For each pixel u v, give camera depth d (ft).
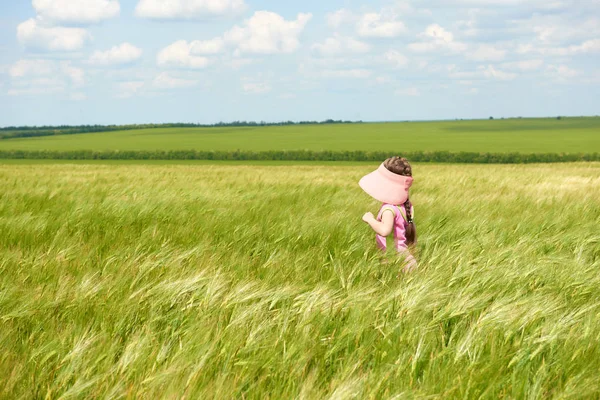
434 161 273.13
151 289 10.72
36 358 8.46
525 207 26.71
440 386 7.80
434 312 10.16
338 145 366.84
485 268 12.54
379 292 11.62
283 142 401.90
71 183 37.45
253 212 22.68
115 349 8.78
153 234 17.44
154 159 290.76
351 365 8.32
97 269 13.16
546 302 10.52
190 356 8.28
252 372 8.09
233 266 13.71
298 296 10.62
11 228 17.70
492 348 8.69
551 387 8.05
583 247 15.75
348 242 17.01
